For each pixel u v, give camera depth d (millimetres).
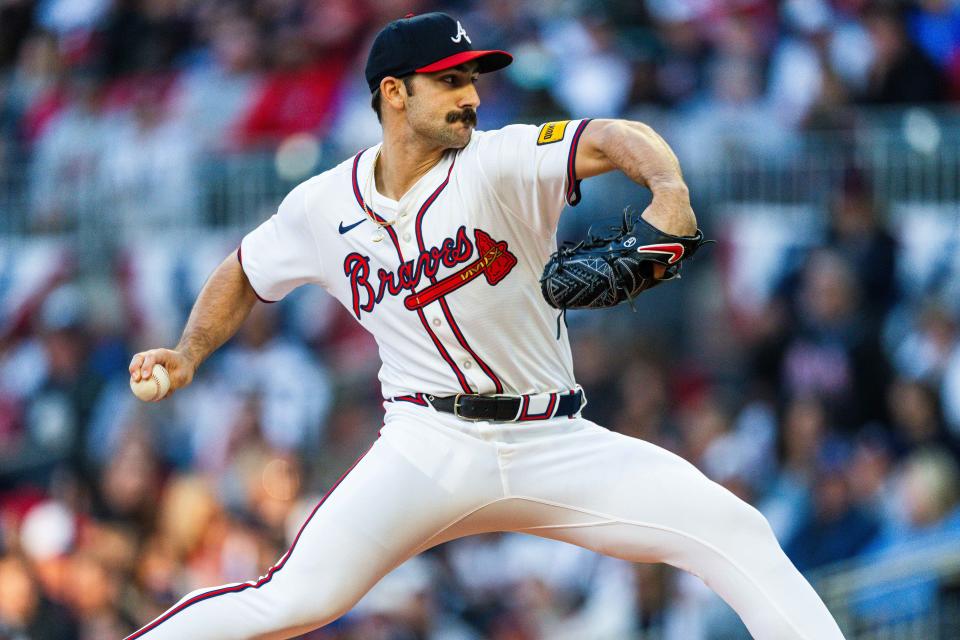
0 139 43969
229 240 37125
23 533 31016
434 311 12273
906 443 28703
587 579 28359
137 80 43094
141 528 30484
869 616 25250
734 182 32875
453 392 12461
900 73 33438
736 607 12172
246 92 39719
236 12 42031
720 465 29078
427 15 12109
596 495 12328
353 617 27984
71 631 29500
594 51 35594
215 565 29234
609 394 30984
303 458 31750
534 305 12344
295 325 34812
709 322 32406
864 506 27219
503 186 11859
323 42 39656
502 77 35406
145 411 33594
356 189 12609
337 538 12258
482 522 12727
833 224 31656
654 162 10945
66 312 38344
